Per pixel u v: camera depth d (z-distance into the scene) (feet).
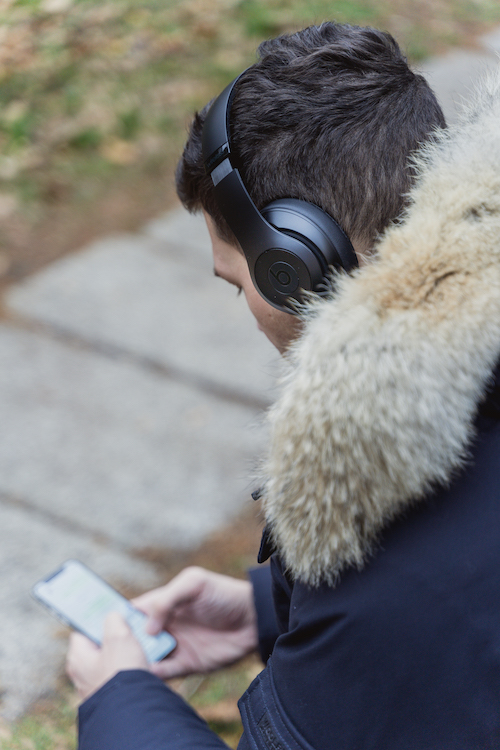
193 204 3.70
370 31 3.27
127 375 9.01
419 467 2.49
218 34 16.24
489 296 2.51
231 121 3.20
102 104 14.05
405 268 2.58
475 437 2.72
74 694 5.43
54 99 13.94
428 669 2.56
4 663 5.57
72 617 4.93
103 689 3.78
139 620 5.01
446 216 2.66
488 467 2.69
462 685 2.54
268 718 2.80
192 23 16.39
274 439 2.73
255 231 3.13
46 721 5.21
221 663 5.02
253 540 7.01
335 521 2.60
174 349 9.52
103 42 15.31
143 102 14.29
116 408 8.49
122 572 6.51
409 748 2.59
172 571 6.61
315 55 3.13
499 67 3.39
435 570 2.60
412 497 2.60
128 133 13.71
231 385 9.02
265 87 3.14
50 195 12.31
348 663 2.63
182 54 15.60
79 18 15.57
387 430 2.45
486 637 2.54
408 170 3.06
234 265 3.56
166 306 10.29
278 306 3.21
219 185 3.18
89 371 9.01
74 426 8.16
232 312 10.32
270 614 4.93
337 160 3.05
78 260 11.05
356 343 2.52
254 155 3.16
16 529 6.80
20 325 9.66
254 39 16.24
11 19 15.12
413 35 17.24
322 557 2.66
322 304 2.81
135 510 7.20
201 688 5.74
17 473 7.47
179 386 8.93
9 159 12.78
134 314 10.06
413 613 2.58
